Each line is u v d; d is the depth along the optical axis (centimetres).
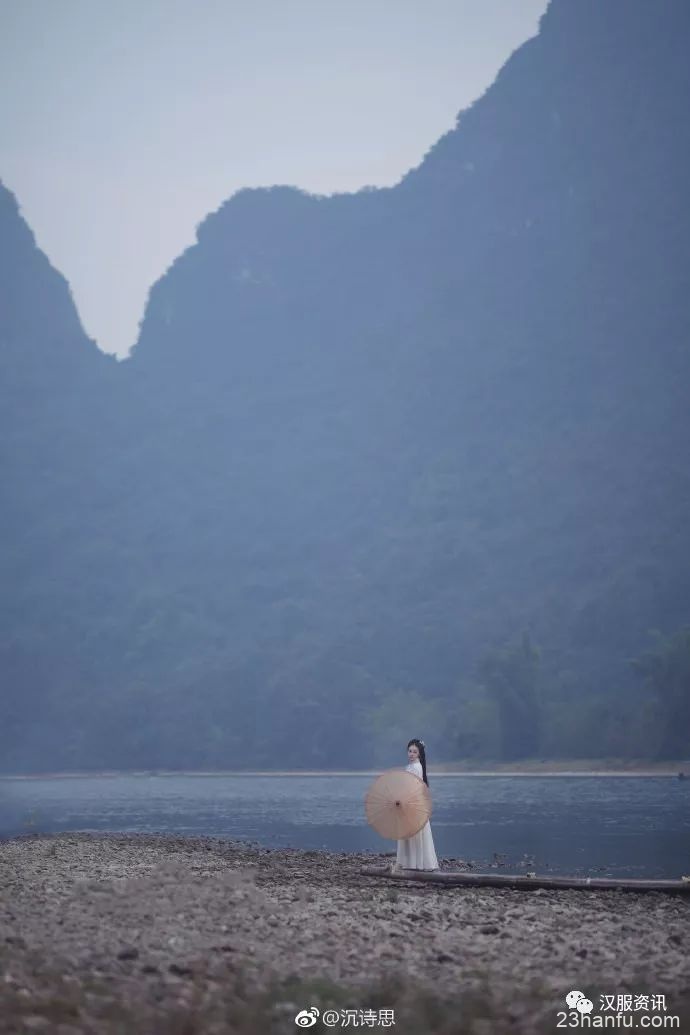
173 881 4091
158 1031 2103
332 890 4091
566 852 7256
